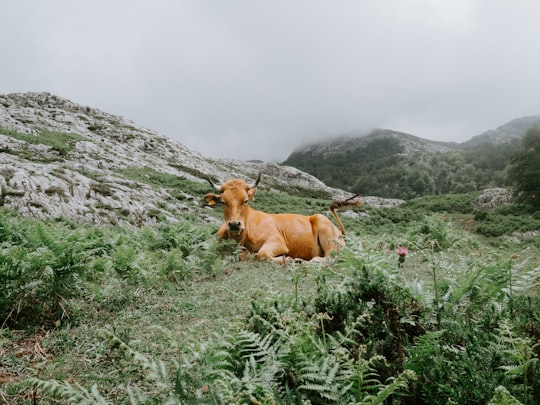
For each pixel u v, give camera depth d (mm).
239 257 9375
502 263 3996
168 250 9008
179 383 2490
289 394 2404
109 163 39438
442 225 13078
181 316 4855
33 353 3898
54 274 4793
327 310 3414
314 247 10289
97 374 3455
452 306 3613
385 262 3877
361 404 2277
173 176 40469
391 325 3172
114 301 5352
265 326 3229
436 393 2752
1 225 7781
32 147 35125
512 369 2518
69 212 16891
